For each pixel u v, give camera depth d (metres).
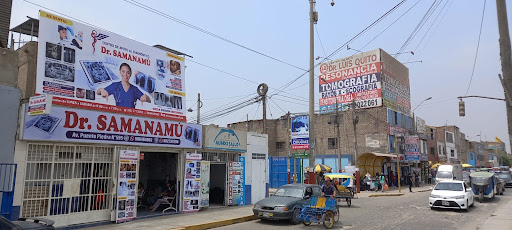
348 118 40.03
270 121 46.25
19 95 10.22
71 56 11.88
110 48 13.12
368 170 35.25
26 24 13.41
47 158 10.74
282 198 13.93
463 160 70.75
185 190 14.92
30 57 11.52
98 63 12.62
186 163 15.07
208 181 16.30
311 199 12.90
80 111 11.38
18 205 9.93
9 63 10.17
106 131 12.05
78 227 11.15
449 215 16.34
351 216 15.48
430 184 45.50
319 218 12.29
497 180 28.81
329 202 12.56
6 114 9.91
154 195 16.05
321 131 41.50
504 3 8.13
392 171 39.56
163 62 15.11
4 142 9.81
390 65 42.03
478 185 23.31
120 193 12.34
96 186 11.94
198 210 15.38
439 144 55.00
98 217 11.85
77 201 11.38
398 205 20.36
